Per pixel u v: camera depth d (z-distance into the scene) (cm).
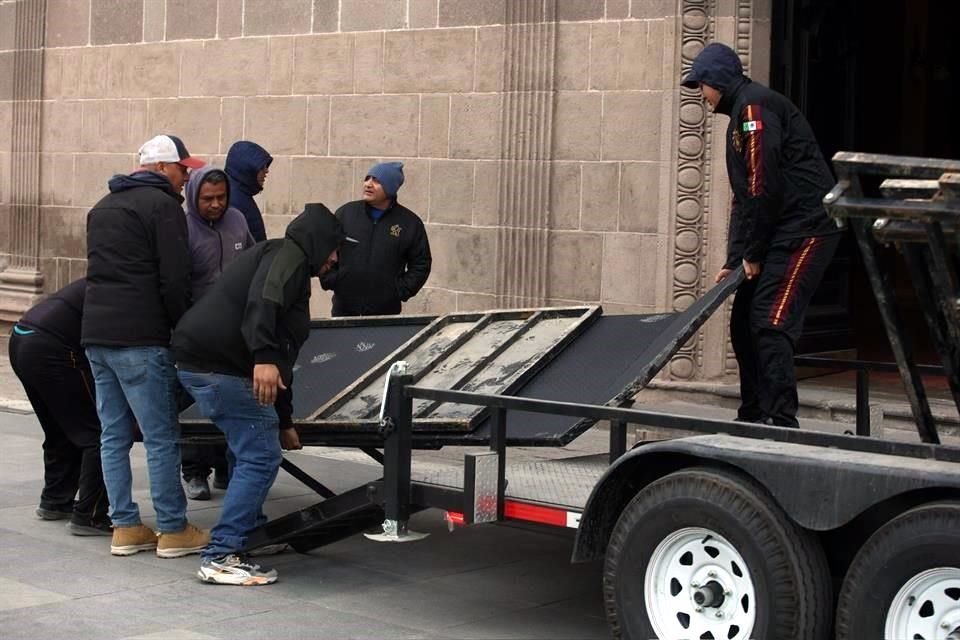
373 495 801
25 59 1958
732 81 845
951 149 2488
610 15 1384
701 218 1349
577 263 1415
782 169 828
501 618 786
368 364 934
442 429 786
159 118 1794
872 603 598
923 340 1741
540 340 883
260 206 1680
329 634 745
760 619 628
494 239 1471
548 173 1427
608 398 752
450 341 929
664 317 863
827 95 1477
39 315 938
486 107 1475
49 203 1945
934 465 600
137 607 787
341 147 1603
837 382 1402
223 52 1716
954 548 572
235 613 780
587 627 772
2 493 1084
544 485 797
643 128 1368
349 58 1591
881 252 641
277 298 794
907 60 2348
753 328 839
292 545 915
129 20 1823
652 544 664
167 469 892
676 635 656
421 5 1525
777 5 1386
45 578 845
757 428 666
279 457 847
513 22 1443
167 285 863
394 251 1150
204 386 822
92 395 949
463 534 994
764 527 627
